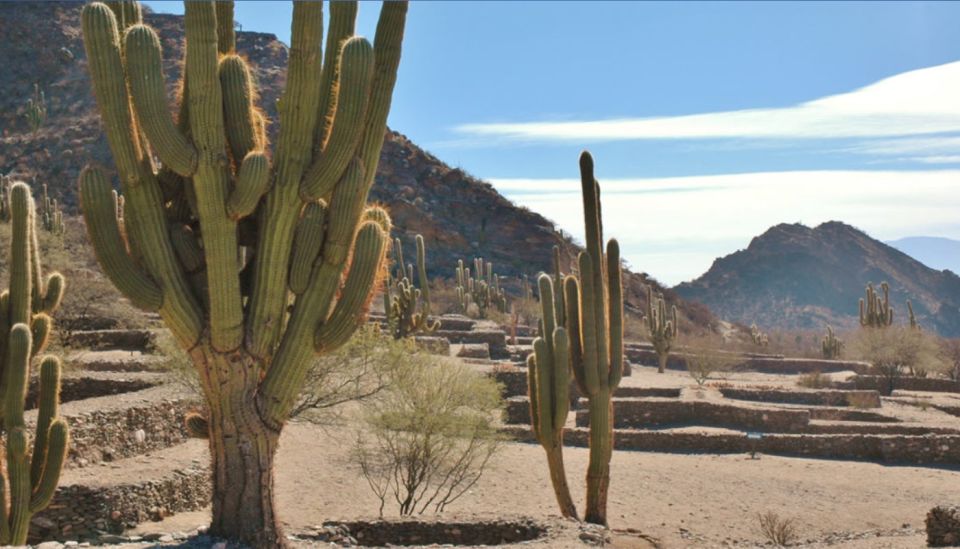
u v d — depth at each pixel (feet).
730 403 85.10
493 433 50.34
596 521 42.47
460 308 176.86
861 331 142.41
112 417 49.24
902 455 70.59
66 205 231.71
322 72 27.91
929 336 132.77
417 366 50.52
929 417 86.94
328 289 27.04
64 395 60.70
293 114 25.94
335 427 63.36
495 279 194.59
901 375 126.41
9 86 279.49
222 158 25.00
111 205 24.94
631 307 244.42
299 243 26.50
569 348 43.62
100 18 24.18
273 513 27.14
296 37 25.67
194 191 25.75
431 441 47.62
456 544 36.47
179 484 45.06
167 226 25.75
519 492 53.36
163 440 53.36
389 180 276.82
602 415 42.55
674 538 45.37
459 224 270.46
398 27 27.66
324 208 26.94
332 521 36.58
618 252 43.70
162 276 25.44
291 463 55.42
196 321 26.02
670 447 72.38
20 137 258.16
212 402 26.73
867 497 57.72
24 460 30.35
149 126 23.94
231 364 26.27
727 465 66.54
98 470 45.65
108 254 24.86
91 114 269.85
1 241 85.92
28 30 299.58
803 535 47.83
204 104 24.63
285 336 26.96
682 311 280.31
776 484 60.39
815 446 71.92
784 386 118.73
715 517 51.11
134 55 23.93
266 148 28.04
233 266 25.61
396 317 98.43
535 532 36.35
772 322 580.30
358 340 53.67
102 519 40.16
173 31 287.89
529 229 274.36
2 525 29.99
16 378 30.68
